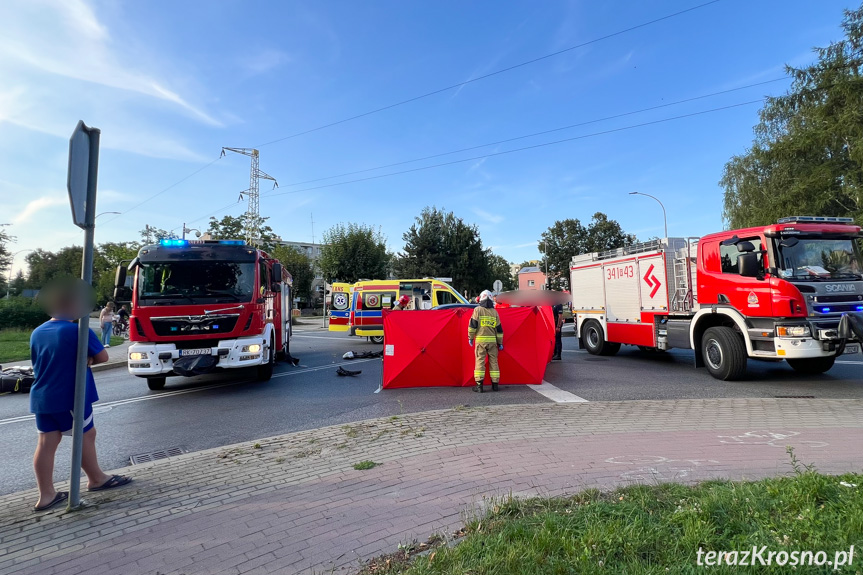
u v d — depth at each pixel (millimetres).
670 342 10414
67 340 3889
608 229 55969
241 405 7922
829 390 7844
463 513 3342
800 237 8258
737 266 8742
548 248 58062
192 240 9469
